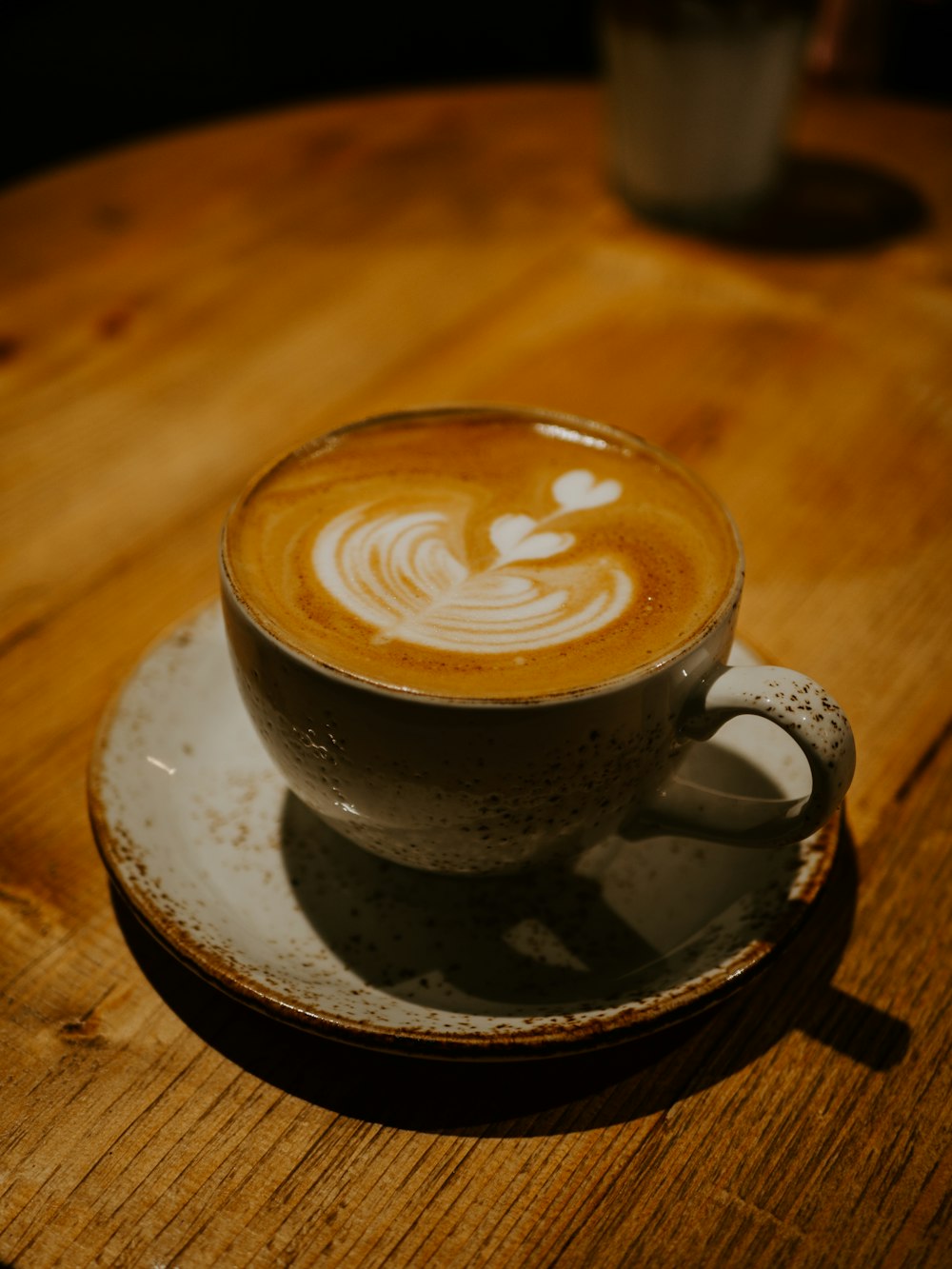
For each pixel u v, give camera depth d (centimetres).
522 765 20
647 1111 20
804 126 54
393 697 19
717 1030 21
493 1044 19
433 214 47
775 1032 21
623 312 42
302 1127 20
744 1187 19
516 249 45
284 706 20
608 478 25
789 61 43
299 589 22
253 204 48
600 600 22
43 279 43
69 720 27
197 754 25
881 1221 19
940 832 25
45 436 36
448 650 21
